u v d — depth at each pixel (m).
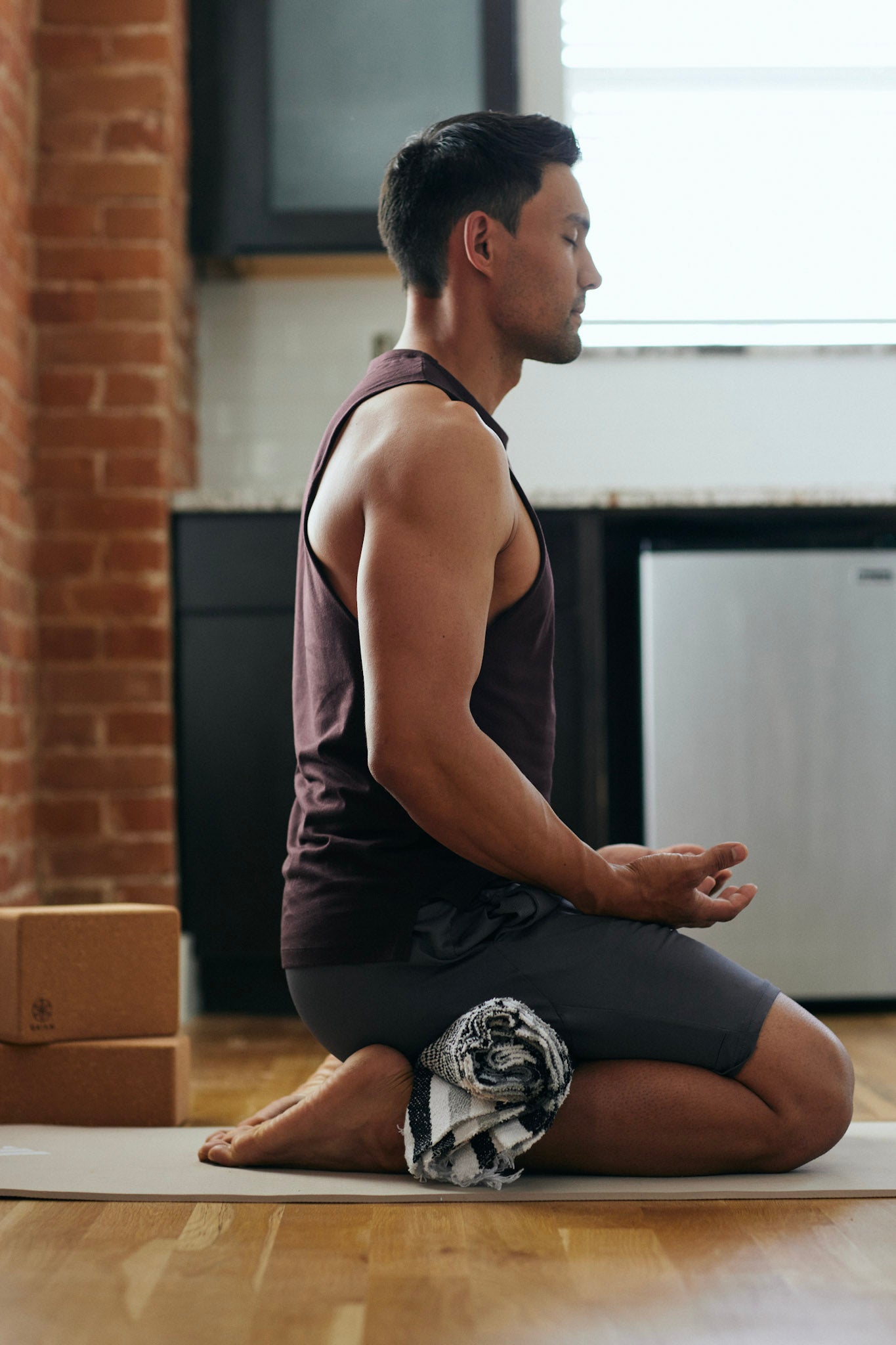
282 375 3.33
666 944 1.35
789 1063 1.32
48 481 2.75
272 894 2.69
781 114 3.57
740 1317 0.96
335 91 3.13
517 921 1.35
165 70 2.84
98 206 2.81
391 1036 1.38
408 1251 1.12
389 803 1.36
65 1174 1.39
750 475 3.40
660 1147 1.33
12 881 2.53
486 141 1.47
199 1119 1.79
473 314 1.48
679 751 2.74
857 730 2.75
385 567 1.26
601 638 2.69
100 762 2.70
